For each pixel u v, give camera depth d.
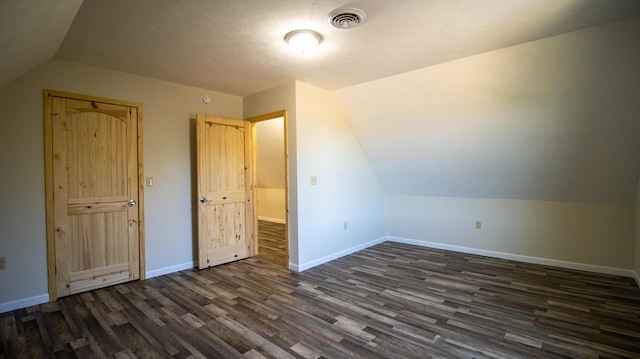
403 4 2.10
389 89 3.84
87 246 3.29
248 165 4.54
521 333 2.36
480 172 4.15
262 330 2.46
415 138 4.24
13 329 2.51
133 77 3.59
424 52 2.95
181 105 3.99
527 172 3.80
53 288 3.07
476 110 3.47
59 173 3.12
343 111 4.53
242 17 2.25
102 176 3.39
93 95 3.31
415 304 2.91
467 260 4.32
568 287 3.25
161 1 2.03
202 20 2.29
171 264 3.93
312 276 3.73
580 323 2.49
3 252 2.84
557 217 3.96
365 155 5.04
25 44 2.23
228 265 4.21
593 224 3.73
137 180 3.63
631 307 2.75
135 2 2.04
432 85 3.50
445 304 2.90
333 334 2.39
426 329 2.44
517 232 4.26
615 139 3.01
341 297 3.10
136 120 3.61
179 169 3.99
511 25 2.42
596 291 3.13
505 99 3.22
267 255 4.71
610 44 2.47
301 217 3.95
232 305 2.93
